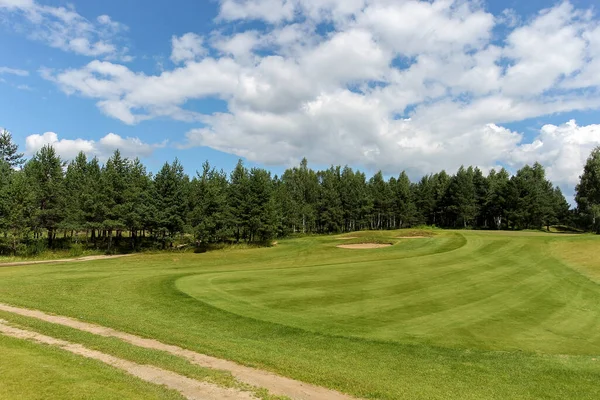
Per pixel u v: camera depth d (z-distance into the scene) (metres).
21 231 46.72
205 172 57.28
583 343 12.88
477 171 98.94
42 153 55.00
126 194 53.91
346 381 8.63
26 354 9.07
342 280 23.05
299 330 13.09
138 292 19.08
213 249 54.16
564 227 89.88
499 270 27.09
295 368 9.30
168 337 11.61
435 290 20.56
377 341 12.10
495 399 8.18
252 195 59.53
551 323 15.23
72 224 51.75
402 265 29.02
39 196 51.41
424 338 12.65
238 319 14.34
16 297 17.27
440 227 100.25
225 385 8.16
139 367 9.06
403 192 94.06
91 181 55.16
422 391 8.36
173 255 42.97
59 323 12.95
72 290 19.50
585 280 24.81
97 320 13.45
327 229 96.06
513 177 83.62
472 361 10.61
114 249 55.19
